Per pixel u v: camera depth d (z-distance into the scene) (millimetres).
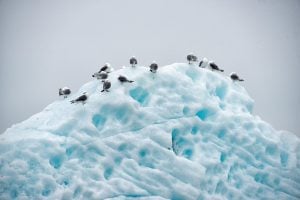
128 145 37250
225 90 45438
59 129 38062
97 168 35750
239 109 43938
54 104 44094
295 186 41719
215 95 44375
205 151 39469
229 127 41594
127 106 38406
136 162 36594
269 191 40875
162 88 40875
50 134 38125
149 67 42031
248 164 41281
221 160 40438
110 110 38656
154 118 38625
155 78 41156
